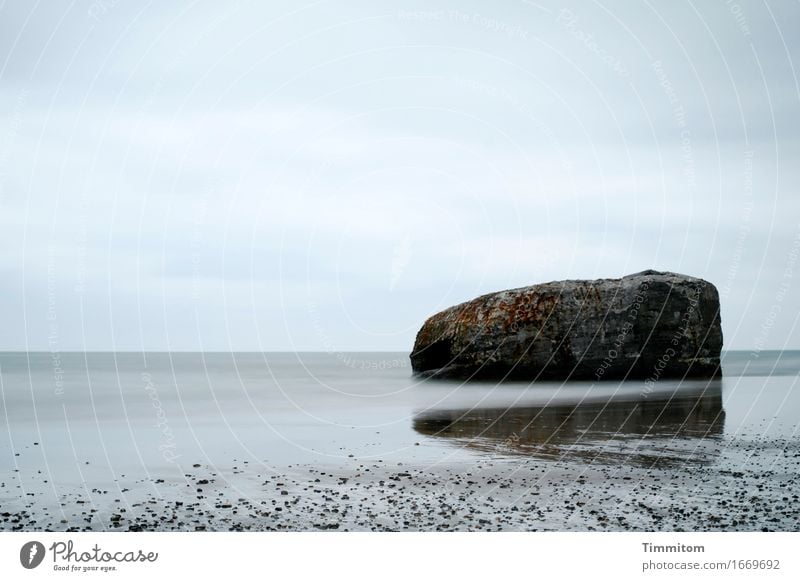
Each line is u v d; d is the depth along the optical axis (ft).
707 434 75.51
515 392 115.65
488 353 128.88
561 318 126.72
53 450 69.92
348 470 59.52
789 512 46.16
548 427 81.15
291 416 95.96
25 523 45.16
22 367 254.27
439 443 72.08
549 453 65.92
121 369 246.68
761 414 90.43
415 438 75.61
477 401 106.83
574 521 44.32
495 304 130.93
